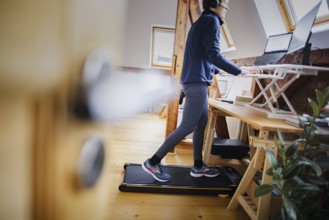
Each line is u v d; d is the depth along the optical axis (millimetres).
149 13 4176
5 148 152
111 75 226
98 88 206
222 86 3355
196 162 1943
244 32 2744
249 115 1485
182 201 1682
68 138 190
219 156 2299
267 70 1690
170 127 2580
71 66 185
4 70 136
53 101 175
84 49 197
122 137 2906
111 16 233
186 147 2818
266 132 1255
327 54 1591
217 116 2418
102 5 217
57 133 181
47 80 163
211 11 1644
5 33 134
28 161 167
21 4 140
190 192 1764
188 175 1954
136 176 1860
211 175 1938
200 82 1675
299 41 1516
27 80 149
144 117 4258
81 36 192
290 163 1043
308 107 1784
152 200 1658
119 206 1556
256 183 1433
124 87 230
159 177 1800
